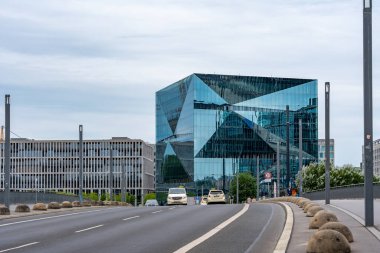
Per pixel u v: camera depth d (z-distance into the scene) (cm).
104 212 3797
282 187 17125
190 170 17138
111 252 1622
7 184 4153
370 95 2009
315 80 17950
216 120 17112
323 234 1322
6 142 4178
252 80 17512
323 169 12362
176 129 18312
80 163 6347
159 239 1962
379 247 1463
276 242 1827
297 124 17738
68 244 1850
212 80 17175
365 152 2022
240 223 2594
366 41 2008
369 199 2019
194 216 3153
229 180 17050
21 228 2578
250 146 17325
